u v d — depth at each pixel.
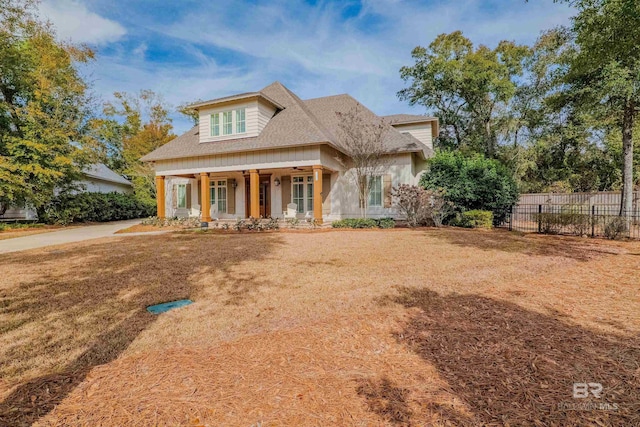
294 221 14.11
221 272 6.36
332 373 2.74
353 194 16.16
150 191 29.77
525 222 15.17
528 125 26.92
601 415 2.15
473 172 14.68
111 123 33.25
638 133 18.34
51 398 2.41
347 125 15.26
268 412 2.23
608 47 7.55
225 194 18.47
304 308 4.39
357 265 6.82
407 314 4.07
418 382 2.58
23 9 16.39
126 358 3.07
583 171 25.39
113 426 2.09
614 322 3.72
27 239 11.50
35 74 17.31
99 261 7.39
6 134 15.56
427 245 9.09
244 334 3.62
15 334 3.64
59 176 16.53
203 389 2.52
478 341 3.27
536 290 5.01
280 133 14.77
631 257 7.36
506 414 2.18
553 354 2.98
